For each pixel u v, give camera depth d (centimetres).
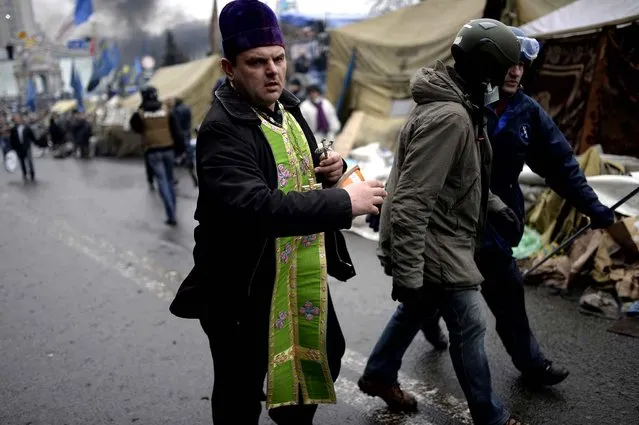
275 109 191
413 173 214
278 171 180
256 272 183
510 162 262
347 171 193
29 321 412
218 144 169
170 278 498
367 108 1013
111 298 454
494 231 260
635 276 384
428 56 921
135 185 1095
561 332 354
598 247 413
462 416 273
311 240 193
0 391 313
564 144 271
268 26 169
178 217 766
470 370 229
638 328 348
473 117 220
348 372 321
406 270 216
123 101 2103
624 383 293
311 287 192
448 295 231
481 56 210
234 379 196
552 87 598
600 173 483
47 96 5088
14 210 888
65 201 947
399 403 276
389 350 267
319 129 859
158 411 289
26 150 1252
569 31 545
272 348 187
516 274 272
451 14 924
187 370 330
